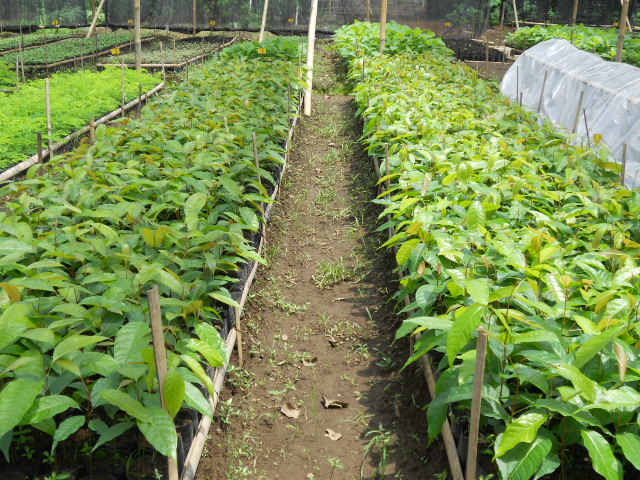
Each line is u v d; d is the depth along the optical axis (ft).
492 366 9.36
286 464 11.07
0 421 7.54
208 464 10.78
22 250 11.12
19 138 24.47
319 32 64.13
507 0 64.80
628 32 52.70
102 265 12.00
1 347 8.45
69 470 8.84
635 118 23.31
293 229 21.06
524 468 7.93
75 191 14.35
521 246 12.18
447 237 12.39
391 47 46.85
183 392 8.23
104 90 32.68
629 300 9.51
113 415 9.07
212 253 13.26
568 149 20.02
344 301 16.70
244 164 17.13
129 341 9.17
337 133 31.96
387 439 11.39
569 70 31.09
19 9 58.03
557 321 10.52
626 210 15.69
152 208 13.94
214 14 61.26
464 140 20.27
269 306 16.20
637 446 7.86
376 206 21.84
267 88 29.27
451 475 10.08
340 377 13.58
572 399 8.37
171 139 20.56
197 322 10.95
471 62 48.55
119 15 63.26
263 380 13.34
